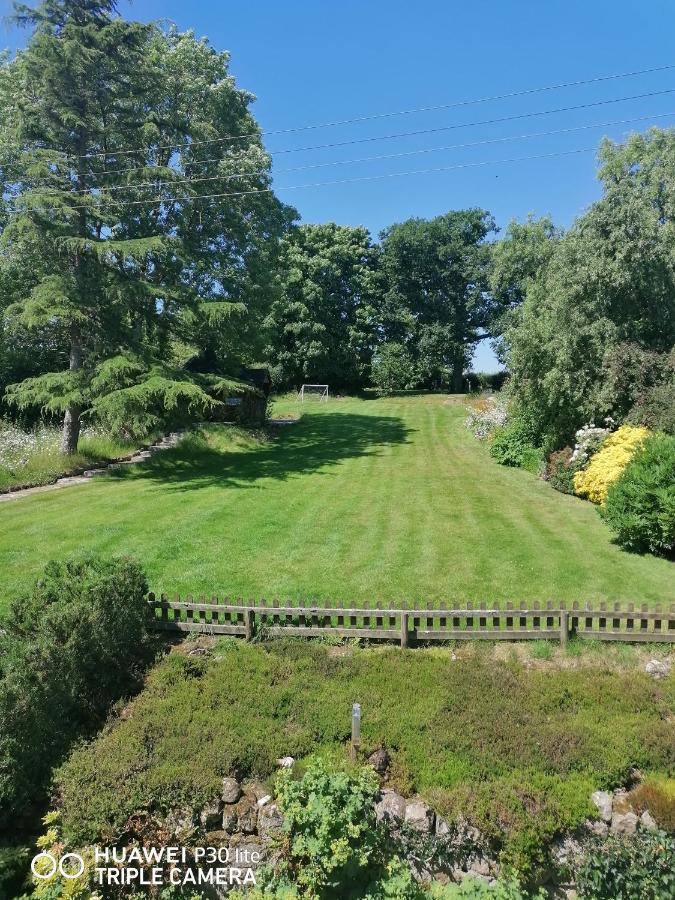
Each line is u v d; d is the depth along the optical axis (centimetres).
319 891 443
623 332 1375
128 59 1593
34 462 1603
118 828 454
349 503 1334
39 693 507
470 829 461
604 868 442
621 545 1007
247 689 606
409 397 3994
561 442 1596
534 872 450
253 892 442
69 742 534
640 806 475
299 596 805
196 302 1695
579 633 684
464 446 2130
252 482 1577
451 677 620
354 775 485
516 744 520
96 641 598
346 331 4397
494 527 1127
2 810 468
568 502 1323
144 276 1798
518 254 2850
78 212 1546
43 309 1455
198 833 473
